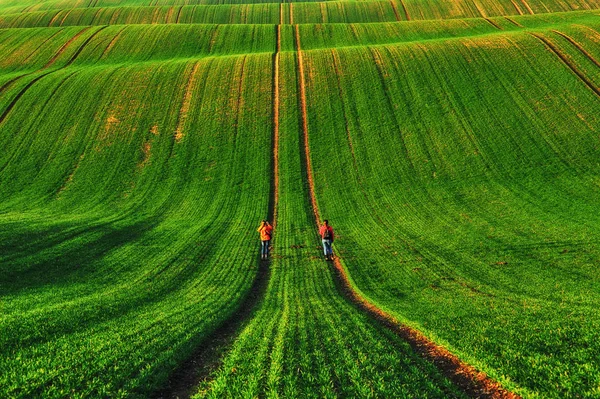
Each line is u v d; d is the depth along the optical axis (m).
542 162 39.94
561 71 52.75
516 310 14.11
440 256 23.56
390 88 53.19
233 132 48.22
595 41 58.31
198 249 25.22
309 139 46.59
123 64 65.62
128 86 55.81
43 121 49.31
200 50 73.38
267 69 58.84
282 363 9.48
